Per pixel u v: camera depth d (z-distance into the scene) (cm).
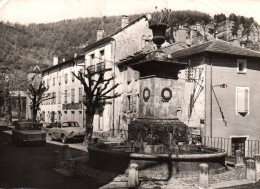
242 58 2472
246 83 2489
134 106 2812
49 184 998
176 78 1312
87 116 2362
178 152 1204
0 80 5259
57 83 4725
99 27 3997
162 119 1245
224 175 1134
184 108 2481
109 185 981
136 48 3266
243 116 2459
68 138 2486
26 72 5466
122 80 3086
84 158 1504
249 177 1091
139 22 3284
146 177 1049
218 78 2384
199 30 3206
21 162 1477
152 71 1281
